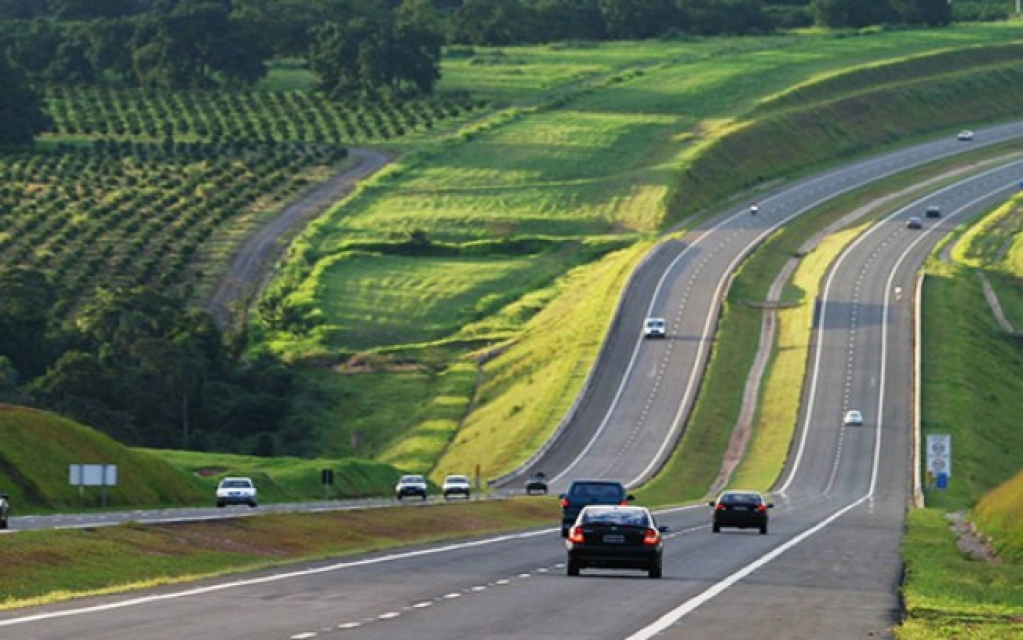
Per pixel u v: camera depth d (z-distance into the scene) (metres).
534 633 90.75
